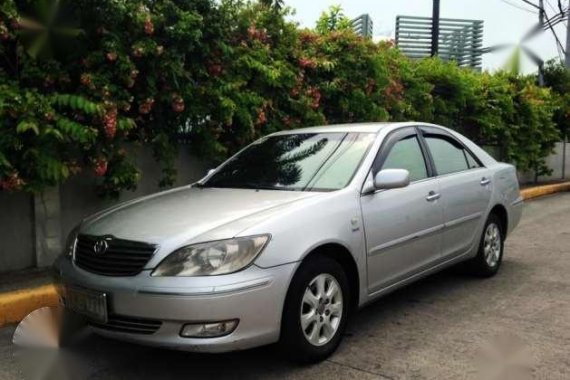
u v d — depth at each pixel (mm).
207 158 7281
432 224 5035
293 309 3684
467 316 4926
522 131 14469
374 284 4406
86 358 4094
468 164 5965
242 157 5289
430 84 11078
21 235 5965
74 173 5703
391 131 5059
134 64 5789
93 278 3656
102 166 5789
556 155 17828
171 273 3432
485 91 12953
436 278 6156
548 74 18328
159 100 6301
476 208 5746
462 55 16125
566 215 10914
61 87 5691
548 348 4203
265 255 3541
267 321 3535
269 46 7555
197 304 3338
